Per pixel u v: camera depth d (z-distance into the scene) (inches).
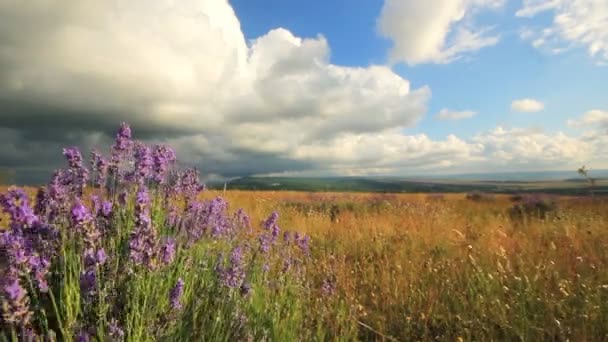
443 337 159.6
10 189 104.4
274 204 511.5
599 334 149.9
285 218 414.6
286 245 206.2
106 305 93.0
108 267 101.2
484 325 158.6
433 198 720.3
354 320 162.2
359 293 205.0
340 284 206.5
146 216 102.4
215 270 143.3
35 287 99.2
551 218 417.1
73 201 123.1
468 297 187.5
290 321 144.5
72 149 128.9
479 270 190.1
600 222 341.4
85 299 98.6
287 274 182.9
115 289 103.8
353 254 283.9
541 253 228.2
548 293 174.4
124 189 136.7
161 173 144.9
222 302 127.2
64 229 110.9
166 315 104.4
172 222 154.6
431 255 256.1
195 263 147.3
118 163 136.5
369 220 407.2
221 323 120.1
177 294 106.7
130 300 103.9
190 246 152.1
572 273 190.1
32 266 95.2
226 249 176.1
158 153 144.8
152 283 110.3
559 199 558.3
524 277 189.0
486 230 323.3
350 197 735.1
